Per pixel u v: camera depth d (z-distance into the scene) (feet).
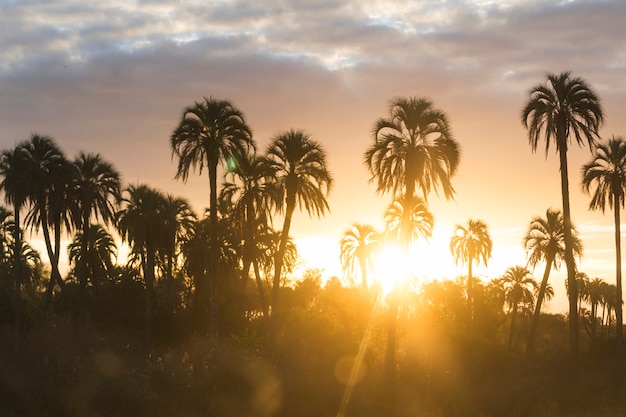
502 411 98.84
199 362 87.04
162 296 243.60
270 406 87.40
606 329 382.63
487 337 207.41
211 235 163.32
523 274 271.69
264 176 167.73
